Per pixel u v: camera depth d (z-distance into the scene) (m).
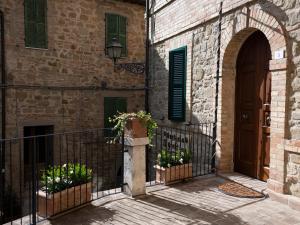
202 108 6.13
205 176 5.44
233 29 5.15
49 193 3.67
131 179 4.37
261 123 5.04
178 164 5.11
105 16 9.25
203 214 3.79
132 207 4.02
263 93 5.00
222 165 5.51
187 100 6.61
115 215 3.77
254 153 5.20
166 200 4.28
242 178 5.19
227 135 5.54
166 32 7.43
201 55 6.12
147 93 8.39
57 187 3.73
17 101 7.84
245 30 4.99
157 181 5.13
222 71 5.44
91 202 4.17
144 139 4.40
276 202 4.19
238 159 5.58
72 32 8.67
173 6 7.08
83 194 4.03
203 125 6.05
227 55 5.42
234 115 5.60
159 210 3.92
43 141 8.52
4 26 7.52
